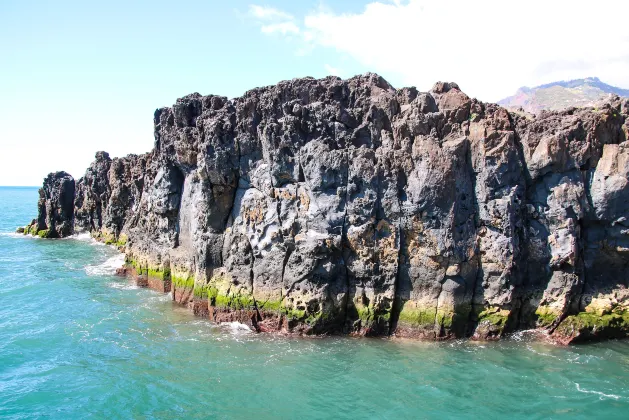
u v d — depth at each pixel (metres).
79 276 56.44
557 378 27.58
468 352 30.95
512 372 28.30
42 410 25.69
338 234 33.91
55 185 96.06
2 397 27.00
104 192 87.19
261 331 35.41
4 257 70.50
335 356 30.72
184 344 33.34
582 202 33.12
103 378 28.95
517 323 33.94
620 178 32.41
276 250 35.16
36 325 38.38
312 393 26.44
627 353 30.86
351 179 34.03
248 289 36.16
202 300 38.94
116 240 81.25
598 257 33.91
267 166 36.75
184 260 42.94
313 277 33.81
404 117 34.59
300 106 36.22
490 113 34.56
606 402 25.14
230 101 41.69
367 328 33.66
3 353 32.94
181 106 44.00
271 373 28.72
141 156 68.00
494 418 23.89
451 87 36.12
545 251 33.53
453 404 25.14
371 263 33.62
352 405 25.27
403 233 33.78
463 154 33.81
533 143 33.81
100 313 40.78
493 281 32.94
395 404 25.23
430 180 32.94
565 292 32.88
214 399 26.19
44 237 92.75
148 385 27.89
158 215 47.91
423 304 33.31
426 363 29.53
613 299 33.41
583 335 32.41
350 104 37.56
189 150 42.66
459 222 33.34
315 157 34.50
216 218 38.66
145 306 42.47
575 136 33.62
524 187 34.00
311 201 34.78
